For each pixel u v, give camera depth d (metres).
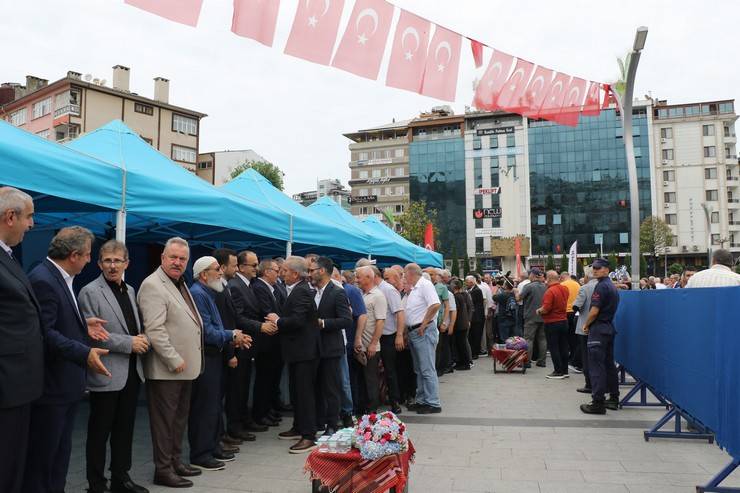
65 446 3.77
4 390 2.93
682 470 4.94
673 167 83.00
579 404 8.05
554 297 10.45
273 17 4.27
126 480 4.21
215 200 6.14
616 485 4.54
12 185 4.12
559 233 86.06
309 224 8.42
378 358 7.48
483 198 89.38
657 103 87.19
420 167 92.81
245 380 6.04
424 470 4.95
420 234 63.88
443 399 8.49
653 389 6.66
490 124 90.38
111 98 48.50
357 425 3.98
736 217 81.31
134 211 5.21
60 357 3.51
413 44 5.12
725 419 4.00
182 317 4.50
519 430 6.46
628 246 83.31
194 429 4.95
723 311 4.02
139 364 4.28
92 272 8.86
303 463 5.09
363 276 7.06
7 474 3.02
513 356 11.35
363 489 3.78
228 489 4.38
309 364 5.59
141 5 3.57
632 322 7.75
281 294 7.44
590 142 86.00
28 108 49.56
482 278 16.52
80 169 4.68
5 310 2.98
